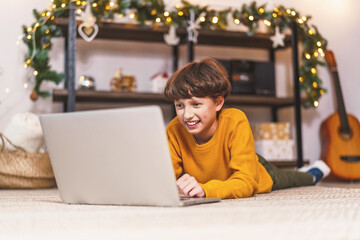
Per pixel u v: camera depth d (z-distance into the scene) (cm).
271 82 314
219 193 123
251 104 321
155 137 98
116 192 107
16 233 67
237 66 308
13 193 191
